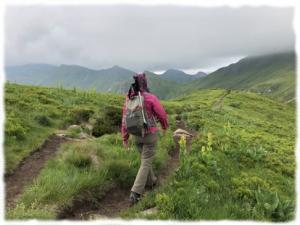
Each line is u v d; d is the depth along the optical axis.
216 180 2.98
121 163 3.16
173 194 2.47
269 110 25.06
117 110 5.75
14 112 5.21
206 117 9.21
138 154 3.54
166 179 3.10
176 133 5.79
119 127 5.56
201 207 2.33
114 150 3.63
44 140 4.40
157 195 2.50
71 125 5.59
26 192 2.56
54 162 3.26
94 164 3.15
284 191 3.29
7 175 3.09
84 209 2.55
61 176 2.79
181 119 8.76
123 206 2.70
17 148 3.79
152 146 2.90
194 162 3.26
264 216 2.40
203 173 3.05
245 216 2.33
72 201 2.52
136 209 2.46
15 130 4.20
